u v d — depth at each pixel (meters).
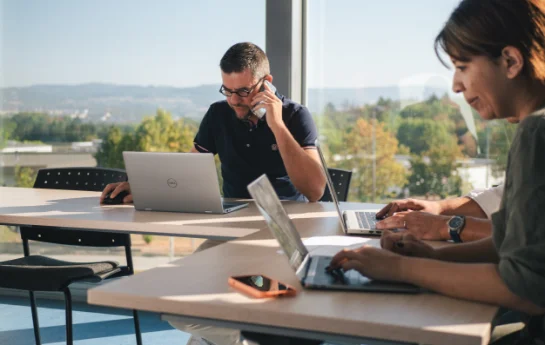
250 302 1.18
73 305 3.93
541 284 1.10
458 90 1.31
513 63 1.21
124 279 1.34
